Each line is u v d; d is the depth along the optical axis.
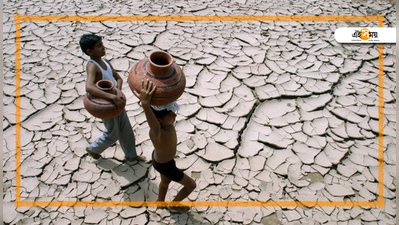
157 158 2.20
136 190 2.80
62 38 4.78
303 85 4.10
